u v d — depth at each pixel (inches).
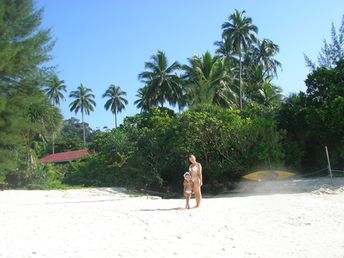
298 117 1171.3
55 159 2679.6
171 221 499.8
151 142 1223.5
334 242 393.1
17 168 1104.8
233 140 1150.3
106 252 347.6
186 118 1170.6
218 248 373.7
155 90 1945.1
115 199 831.7
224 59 2053.4
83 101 3909.9
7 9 1016.9
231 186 1162.6
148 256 339.9
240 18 2092.8
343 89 1089.4
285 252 357.1
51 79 1077.8
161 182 1188.5
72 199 832.9
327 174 1114.1
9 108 973.2
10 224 479.2
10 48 973.8
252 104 1809.8
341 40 1539.1
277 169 1095.0
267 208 598.9
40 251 347.6
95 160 1247.5
